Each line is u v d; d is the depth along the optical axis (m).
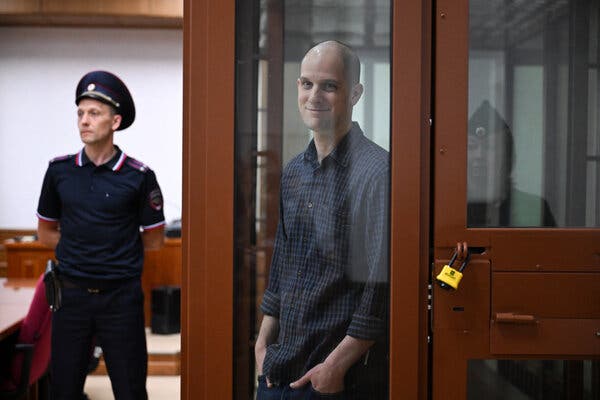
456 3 1.69
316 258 1.74
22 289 4.02
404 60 1.69
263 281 1.75
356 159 1.73
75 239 2.95
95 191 2.97
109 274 2.94
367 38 1.73
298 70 1.74
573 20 1.75
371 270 1.73
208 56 1.69
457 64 1.69
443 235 1.70
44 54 6.56
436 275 1.69
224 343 1.72
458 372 1.71
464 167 1.70
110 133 3.04
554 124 1.75
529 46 1.74
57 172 3.05
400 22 1.69
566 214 1.76
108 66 6.59
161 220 3.14
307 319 1.75
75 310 2.93
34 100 6.59
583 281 1.70
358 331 1.73
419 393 1.72
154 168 6.64
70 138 6.62
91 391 4.34
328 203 1.74
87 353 2.99
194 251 1.71
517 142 1.75
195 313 1.72
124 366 2.96
